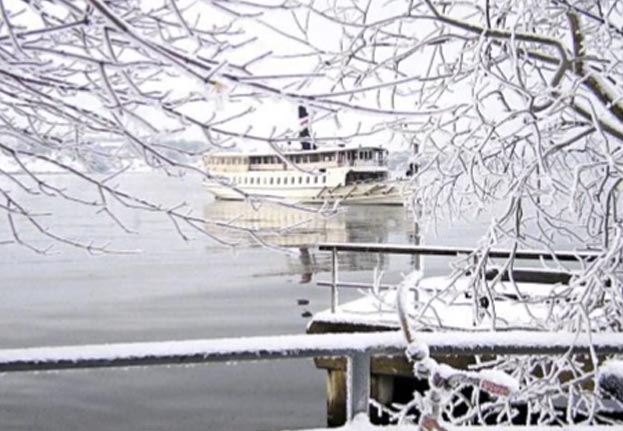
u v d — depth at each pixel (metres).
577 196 5.33
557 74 4.46
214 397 14.99
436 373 2.46
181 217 4.20
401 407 4.95
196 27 3.40
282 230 4.47
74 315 25.09
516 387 2.38
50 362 2.71
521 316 6.75
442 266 23.67
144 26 3.32
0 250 42.72
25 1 3.12
